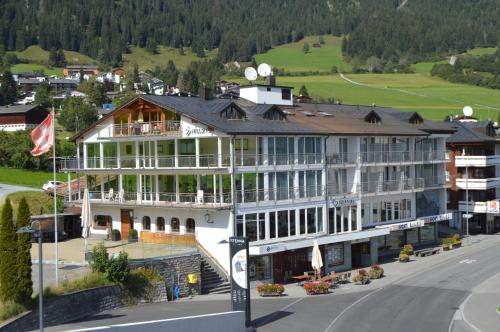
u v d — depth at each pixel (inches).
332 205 2461.9
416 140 2999.5
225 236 2139.5
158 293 1889.8
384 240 2829.7
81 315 1646.2
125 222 2482.8
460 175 3449.8
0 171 3816.4
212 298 1957.4
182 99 2442.2
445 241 2942.9
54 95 7519.7
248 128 2178.9
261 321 1731.1
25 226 1421.0
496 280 2239.2
